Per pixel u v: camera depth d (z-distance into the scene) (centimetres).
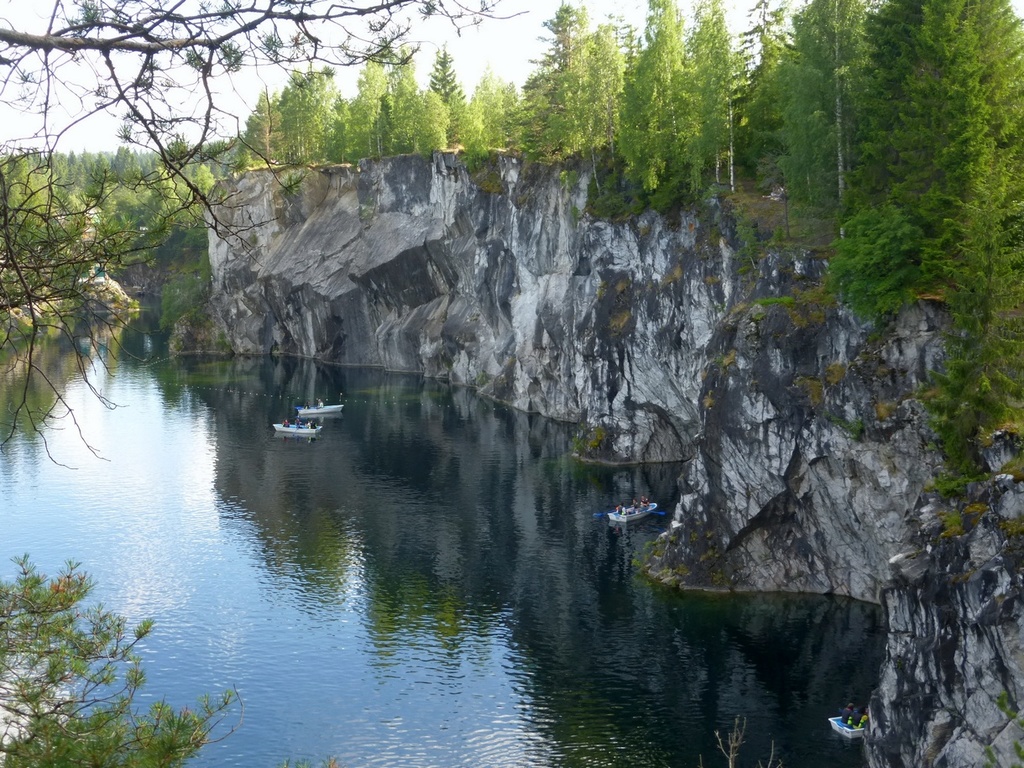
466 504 6875
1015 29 4519
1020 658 2653
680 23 7612
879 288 4422
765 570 5169
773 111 6919
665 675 4200
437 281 13075
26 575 1366
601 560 5700
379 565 5647
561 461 8112
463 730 3741
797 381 4853
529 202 10319
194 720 1284
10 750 1147
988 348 3472
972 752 2758
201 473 7788
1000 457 3309
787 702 3934
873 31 4856
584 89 8712
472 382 12244
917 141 4434
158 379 12825
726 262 6419
